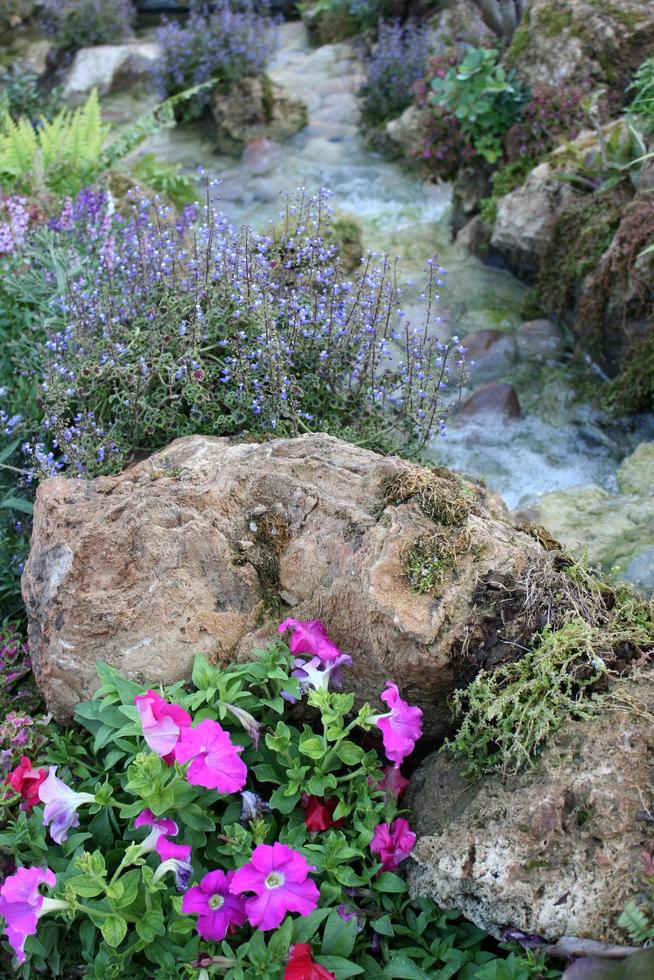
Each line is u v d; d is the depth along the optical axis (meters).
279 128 8.93
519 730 2.26
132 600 2.60
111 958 2.19
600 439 4.72
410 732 2.33
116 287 3.94
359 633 2.50
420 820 2.40
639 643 2.40
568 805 2.14
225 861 2.25
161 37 9.69
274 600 2.60
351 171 8.15
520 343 5.36
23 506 3.33
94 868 2.11
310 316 3.61
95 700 2.50
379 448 3.50
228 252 3.65
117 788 2.48
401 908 2.27
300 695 2.38
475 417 4.84
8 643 3.07
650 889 2.04
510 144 6.34
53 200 5.71
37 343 3.85
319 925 2.21
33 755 2.65
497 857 2.13
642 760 2.17
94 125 6.68
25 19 11.52
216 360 3.50
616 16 6.27
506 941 2.14
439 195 7.56
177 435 3.40
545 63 6.46
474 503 2.68
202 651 2.55
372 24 10.57
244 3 12.11
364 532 2.53
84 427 3.32
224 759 2.12
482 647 2.43
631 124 5.32
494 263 6.24
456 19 9.16
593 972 2.01
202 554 2.61
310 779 2.29
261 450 2.80
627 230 4.75
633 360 4.72
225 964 2.06
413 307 5.79
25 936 2.09
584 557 2.74
